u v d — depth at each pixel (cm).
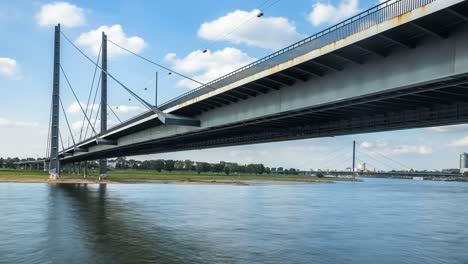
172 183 14912
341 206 6856
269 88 3044
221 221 4697
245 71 3059
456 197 9669
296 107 2822
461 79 1923
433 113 2602
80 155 13075
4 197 7325
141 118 5344
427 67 1956
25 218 4638
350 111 2877
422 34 1948
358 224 4609
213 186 13750
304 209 6250
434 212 6041
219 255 2928
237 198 8388
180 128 4697
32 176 15212
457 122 2523
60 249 3039
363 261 2842
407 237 3803
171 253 2969
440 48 1898
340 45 2203
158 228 4106
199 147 5872
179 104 4072
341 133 3369
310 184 18450
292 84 2866
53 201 6712
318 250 3159
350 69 2392
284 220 4869
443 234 4006
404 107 2691
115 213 5312
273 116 3141
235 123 3631
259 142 4581
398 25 1886
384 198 9056
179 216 5125
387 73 2162
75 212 5300
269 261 2784
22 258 2761
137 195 8681
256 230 4062
